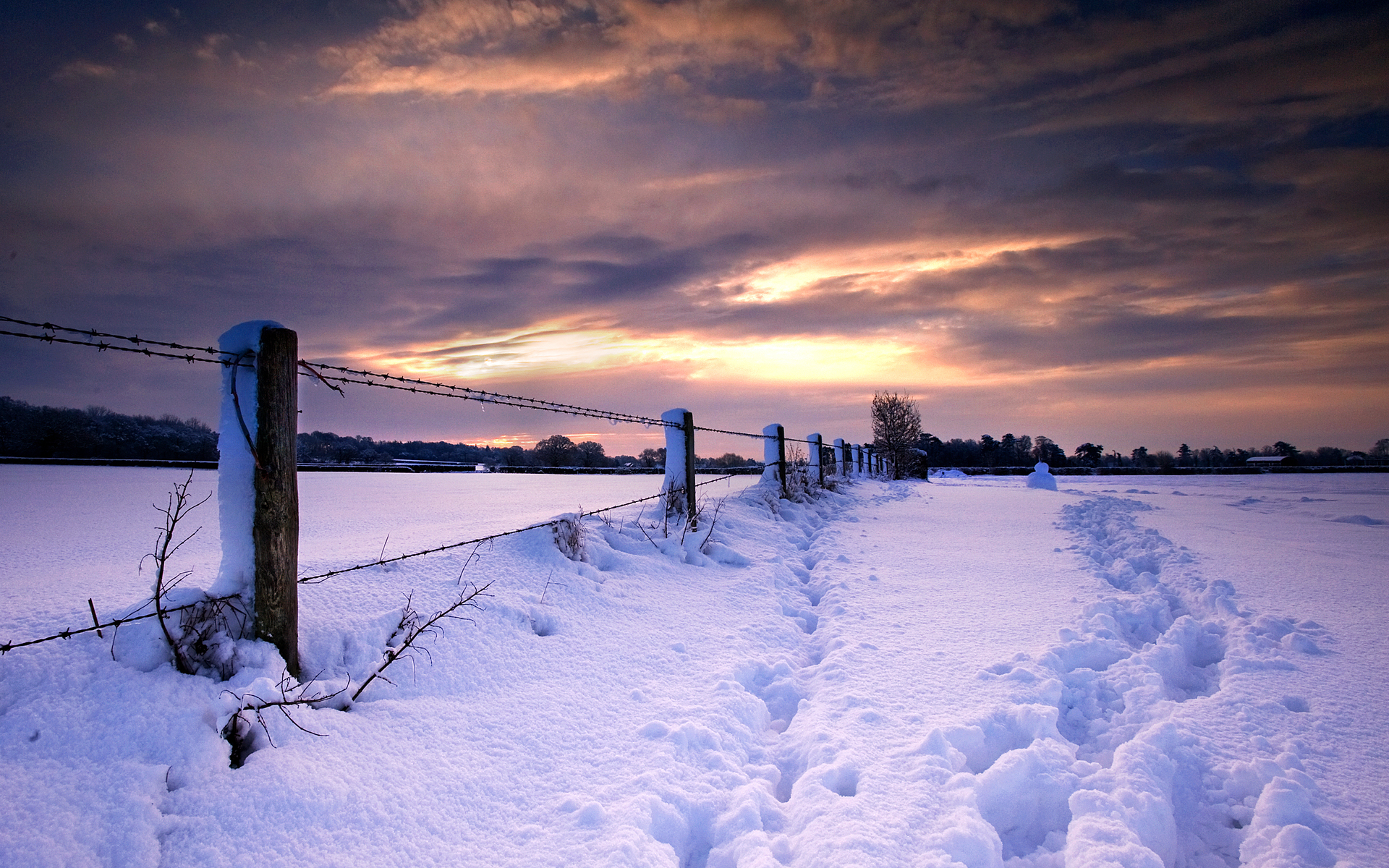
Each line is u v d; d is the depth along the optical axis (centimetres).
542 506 1277
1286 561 693
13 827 204
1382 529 1012
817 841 245
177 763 243
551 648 409
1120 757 298
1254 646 444
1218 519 1113
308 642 338
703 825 270
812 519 1045
